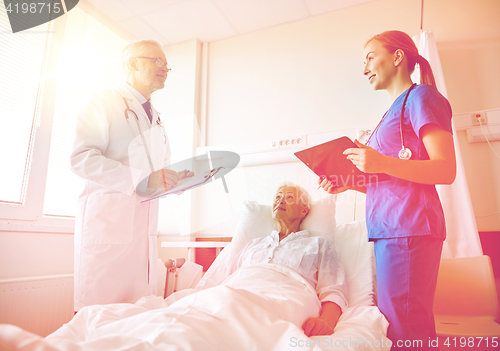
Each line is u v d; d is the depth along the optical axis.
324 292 1.17
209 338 0.63
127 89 1.46
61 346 0.53
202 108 2.86
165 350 0.57
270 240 1.42
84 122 1.26
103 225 1.21
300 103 2.54
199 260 2.32
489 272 1.43
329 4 2.50
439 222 0.99
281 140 2.47
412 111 1.06
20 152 1.93
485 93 2.05
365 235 1.54
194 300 0.83
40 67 2.10
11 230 1.80
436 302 1.46
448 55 2.18
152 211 1.34
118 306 0.94
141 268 1.28
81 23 2.54
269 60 2.72
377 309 1.09
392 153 1.10
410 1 2.35
